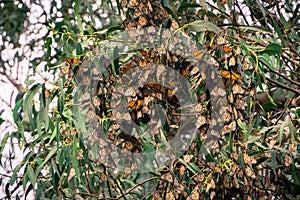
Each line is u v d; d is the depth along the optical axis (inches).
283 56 183.5
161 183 166.1
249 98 161.5
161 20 161.2
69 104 165.3
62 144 165.8
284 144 175.8
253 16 187.5
